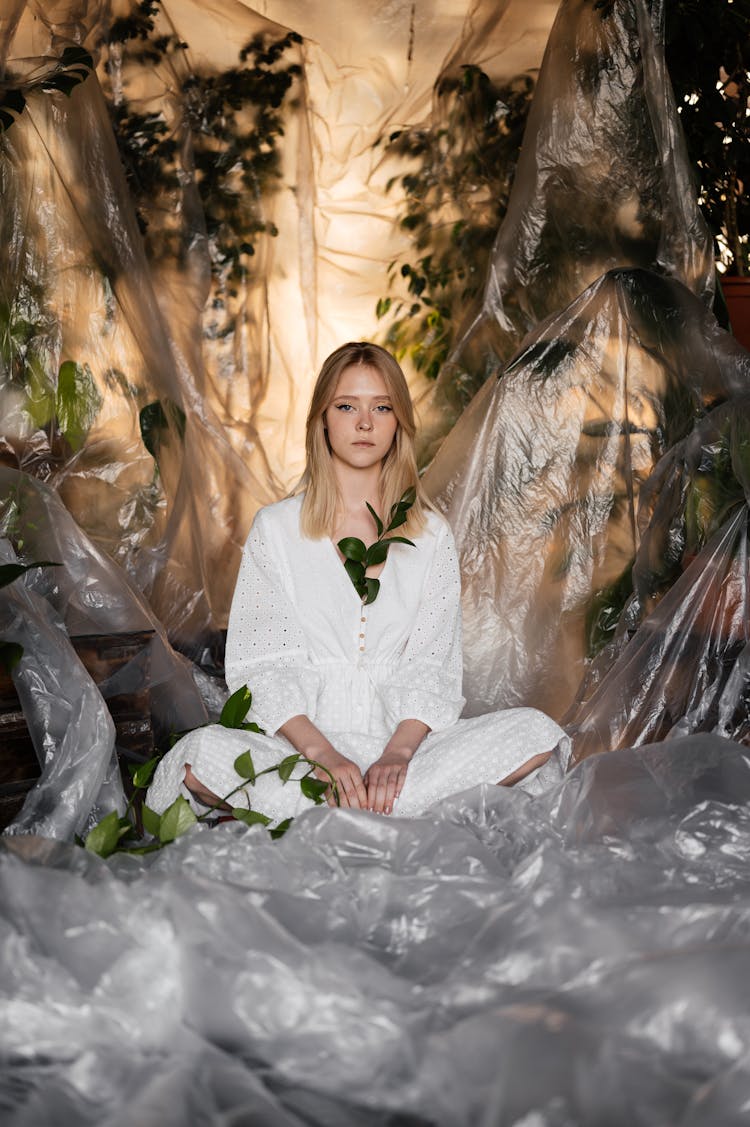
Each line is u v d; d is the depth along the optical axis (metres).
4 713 2.40
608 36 3.61
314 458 2.52
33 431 3.27
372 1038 1.26
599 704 2.99
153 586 3.48
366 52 4.46
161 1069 1.22
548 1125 1.10
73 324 3.35
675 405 3.42
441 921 1.62
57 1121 1.18
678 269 3.62
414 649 2.53
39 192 3.33
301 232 4.47
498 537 3.42
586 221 3.68
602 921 1.47
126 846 2.30
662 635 2.99
